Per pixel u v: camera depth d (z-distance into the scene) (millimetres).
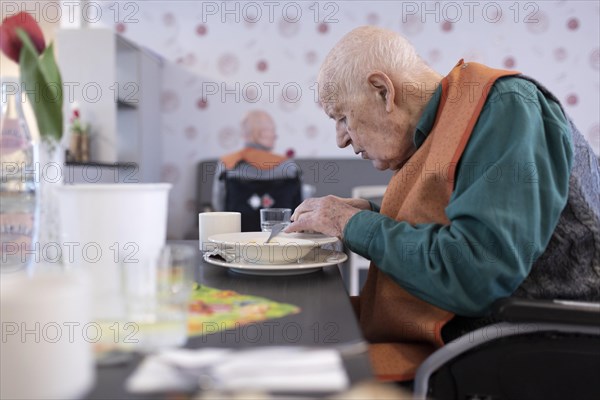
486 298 908
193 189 4266
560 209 950
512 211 900
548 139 993
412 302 1029
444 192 1037
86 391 464
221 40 4199
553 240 995
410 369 918
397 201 1144
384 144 1195
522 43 4141
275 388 457
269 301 820
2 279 485
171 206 4262
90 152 3148
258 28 4191
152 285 631
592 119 4184
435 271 914
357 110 1173
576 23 4129
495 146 964
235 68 4219
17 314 438
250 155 3270
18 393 438
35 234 805
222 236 1193
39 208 804
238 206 3178
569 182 1025
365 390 467
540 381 894
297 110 4230
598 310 782
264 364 499
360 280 3426
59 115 787
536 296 990
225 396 441
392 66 1151
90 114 3186
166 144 4258
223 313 748
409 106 1168
